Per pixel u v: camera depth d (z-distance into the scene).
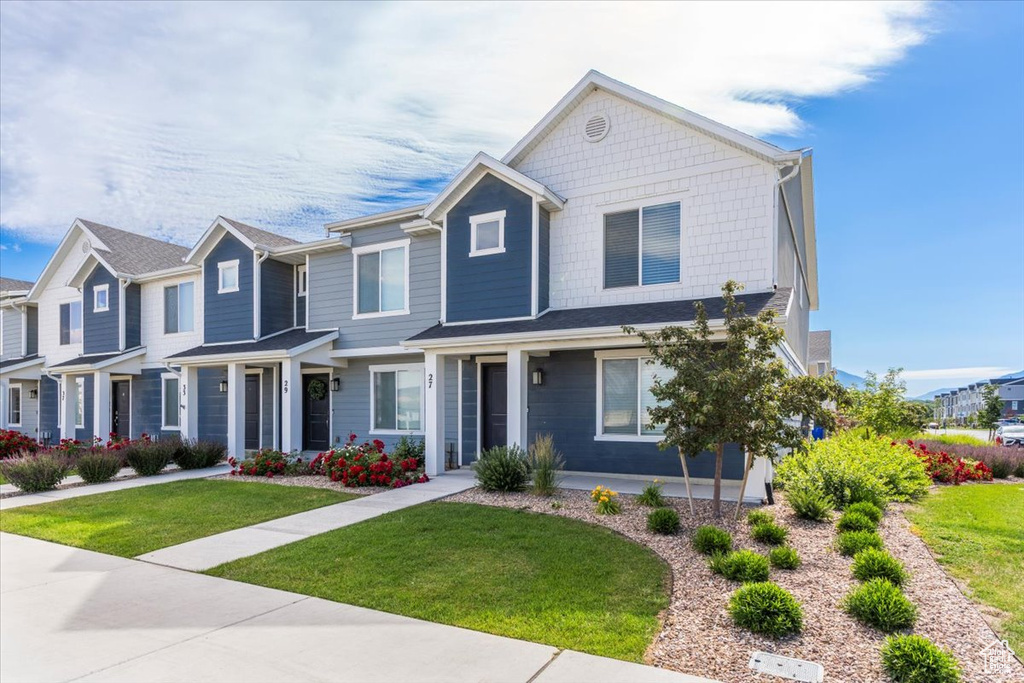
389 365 15.09
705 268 10.94
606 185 11.95
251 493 10.72
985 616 4.71
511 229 12.33
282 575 5.98
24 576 6.13
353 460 11.90
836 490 8.75
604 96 12.02
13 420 24.75
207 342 17.36
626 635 4.39
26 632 4.68
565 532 7.30
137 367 19.53
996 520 8.08
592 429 12.05
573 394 12.27
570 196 12.34
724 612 4.80
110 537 7.71
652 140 11.51
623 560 6.17
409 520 8.07
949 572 5.83
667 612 4.84
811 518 7.82
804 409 7.20
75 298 22.05
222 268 17.14
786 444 7.25
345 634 4.52
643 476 11.46
